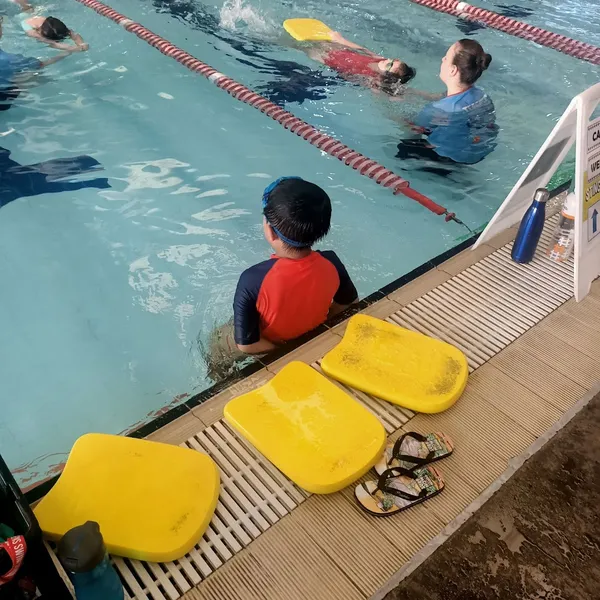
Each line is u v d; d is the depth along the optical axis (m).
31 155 3.56
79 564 1.11
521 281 2.42
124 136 3.79
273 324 2.12
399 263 3.00
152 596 1.39
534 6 6.07
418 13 5.78
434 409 1.82
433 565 1.47
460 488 1.64
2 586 1.21
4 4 5.27
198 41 5.01
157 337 2.55
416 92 4.40
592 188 2.21
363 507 1.57
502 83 4.60
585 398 1.92
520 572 1.46
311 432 1.71
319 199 1.89
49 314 2.65
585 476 1.69
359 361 1.95
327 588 1.42
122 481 1.56
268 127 3.98
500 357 2.06
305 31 5.23
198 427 1.79
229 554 1.48
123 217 3.17
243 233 3.12
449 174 3.60
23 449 2.13
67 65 4.48
